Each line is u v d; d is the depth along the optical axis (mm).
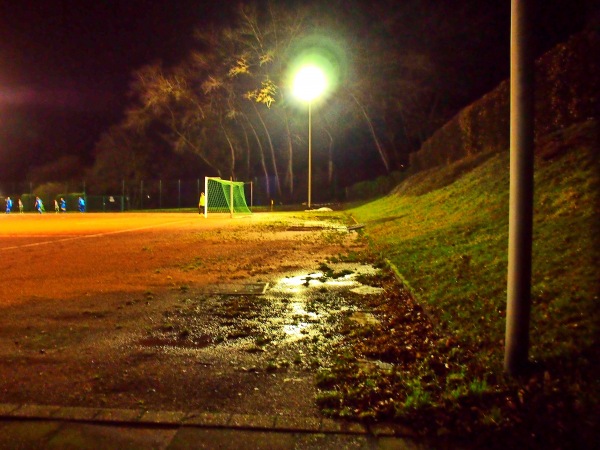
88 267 14906
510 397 5289
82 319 9195
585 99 15148
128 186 62156
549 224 9633
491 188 16469
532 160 5672
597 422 4703
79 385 6199
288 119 51875
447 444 4797
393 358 6977
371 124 46906
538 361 5766
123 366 6844
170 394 5930
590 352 5652
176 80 50188
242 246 19375
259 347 7578
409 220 19562
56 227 30438
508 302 5738
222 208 52219
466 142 26453
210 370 6684
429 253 12367
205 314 9492
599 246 7922
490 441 4770
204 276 13344
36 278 13242
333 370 6520
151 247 19453
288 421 5230
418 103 43281
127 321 9047
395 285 11266
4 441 4879
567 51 15719
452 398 5383
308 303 10227
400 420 5195
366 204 38219
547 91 16672
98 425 5184
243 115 53094
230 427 5141
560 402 5023
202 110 51750
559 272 7664
